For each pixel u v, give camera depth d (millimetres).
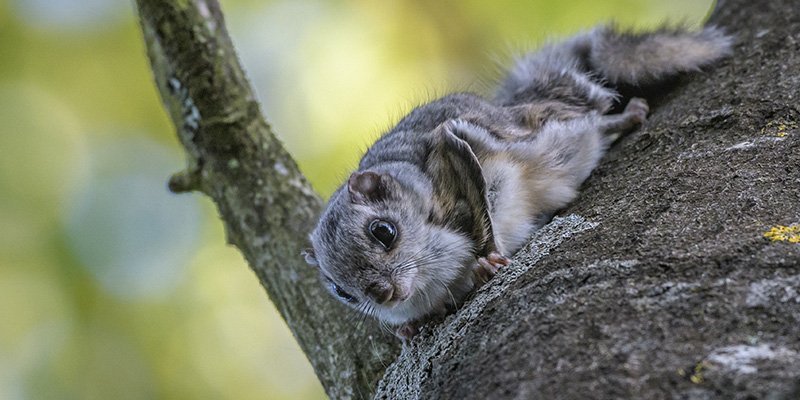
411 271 8156
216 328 15492
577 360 5055
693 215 6324
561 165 8703
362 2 17000
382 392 7395
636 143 8445
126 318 15172
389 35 16844
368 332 8711
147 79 16750
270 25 16844
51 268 15102
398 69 16641
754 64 8797
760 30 9477
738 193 6457
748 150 7090
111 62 16781
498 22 16766
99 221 15734
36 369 14570
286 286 9719
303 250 9375
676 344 4938
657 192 6938
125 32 16828
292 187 10359
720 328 4973
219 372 15250
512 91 10891
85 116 16547
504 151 8547
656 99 9812
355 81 16500
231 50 10602
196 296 15602
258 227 10148
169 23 10164
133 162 16438
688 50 9570
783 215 6016
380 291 8086
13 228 15289
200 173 10609
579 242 6562
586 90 10078
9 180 15656
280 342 15672
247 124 10414
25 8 16688
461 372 5652
